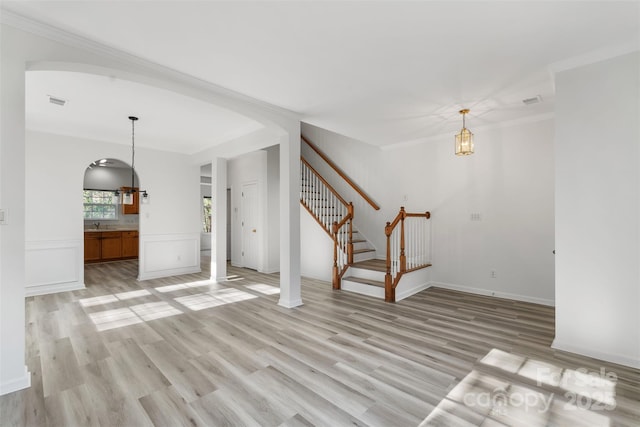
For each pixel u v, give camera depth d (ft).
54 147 16.19
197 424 5.84
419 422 5.88
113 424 5.84
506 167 14.46
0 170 6.62
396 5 6.30
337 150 22.21
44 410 6.23
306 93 10.91
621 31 7.23
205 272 21.75
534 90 10.64
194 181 21.76
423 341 9.66
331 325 11.10
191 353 8.85
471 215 15.58
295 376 7.55
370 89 10.52
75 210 16.71
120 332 10.46
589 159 8.42
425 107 12.32
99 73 8.33
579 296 8.64
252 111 11.61
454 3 6.23
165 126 15.31
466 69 9.14
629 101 7.89
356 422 5.89
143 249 19.33
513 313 12.36
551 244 13.33
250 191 23.04
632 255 7.89
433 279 17.03
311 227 19.39
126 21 6.81
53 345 9.40
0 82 6.57
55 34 7.12
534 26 7.03
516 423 5.86
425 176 17.30
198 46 7.87
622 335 8.05
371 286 15.11
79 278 16.71
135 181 29.40
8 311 6.75
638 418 6.00
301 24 6.95
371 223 20.11
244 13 6.54
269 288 16.85
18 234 6.84
